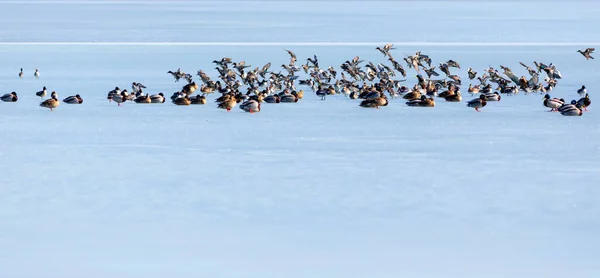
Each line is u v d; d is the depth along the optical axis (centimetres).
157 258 6506
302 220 7400
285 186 8469
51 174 8925
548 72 16538
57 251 6625
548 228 7200
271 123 11988
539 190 8338
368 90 14925
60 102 14088
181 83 17588
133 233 7044
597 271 6269
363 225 7269
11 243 6775
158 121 12162
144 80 18000
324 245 6806
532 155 9919
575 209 7712
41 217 7425
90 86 16725
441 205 7831
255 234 7044
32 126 11769
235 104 13362
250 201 7944
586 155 9925
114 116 12612
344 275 6209
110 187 8419
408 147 10338
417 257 6550
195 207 7756
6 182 8581
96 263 6391
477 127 11725
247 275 6203
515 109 13425
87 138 10888
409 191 8300
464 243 6850
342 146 10369
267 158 9706
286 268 6331
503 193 8238
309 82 16362
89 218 7419
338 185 8512
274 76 16025
